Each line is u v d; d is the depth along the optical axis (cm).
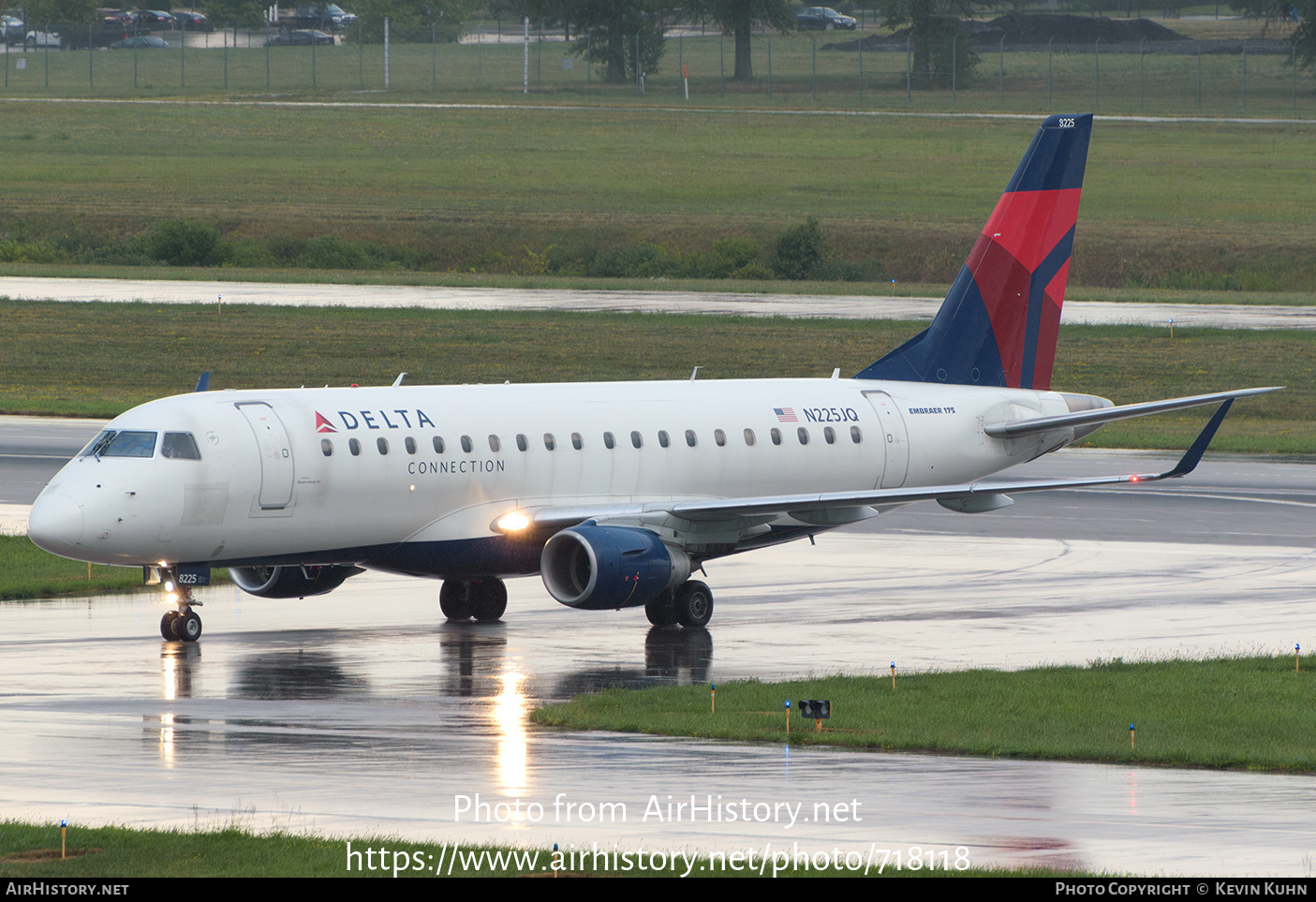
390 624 14050
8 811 7650
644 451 14938
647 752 9106
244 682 11319
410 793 8056
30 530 12538
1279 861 6806
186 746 9200
